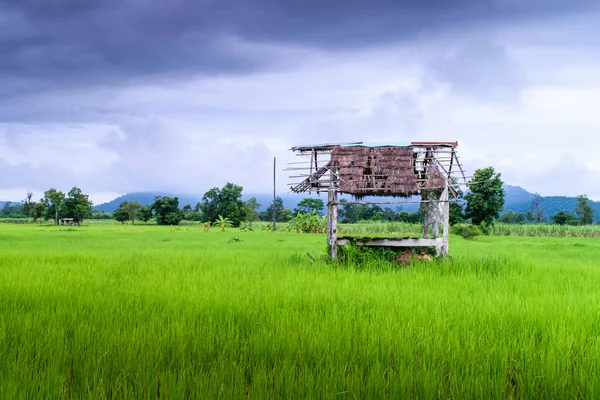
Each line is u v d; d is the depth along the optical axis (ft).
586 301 30.71
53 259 55.62
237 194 328.29
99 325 23.68
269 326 23.76
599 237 168.25
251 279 38.63
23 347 20.10
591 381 17.76
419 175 54.60
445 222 51.47
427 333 22.33
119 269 45.34
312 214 184.85
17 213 535.19
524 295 33.86
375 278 39.45
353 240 51.21
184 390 16.17
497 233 179.11
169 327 22.68
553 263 56.29
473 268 46.42
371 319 25.16
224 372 17.52
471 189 183.11
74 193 348.18
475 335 22.62
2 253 63.16
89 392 16.12
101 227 257.75
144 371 17.75
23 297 29.96
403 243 50.39
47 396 15.97
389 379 17.60
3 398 15.48
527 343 21.70
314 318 25.11
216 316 25.46
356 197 54.24
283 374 17.53
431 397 16.53
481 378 17.51
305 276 40.37
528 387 17.60
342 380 17.21
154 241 104.37
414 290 34.12
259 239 116.37
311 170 52.80
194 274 41.37
